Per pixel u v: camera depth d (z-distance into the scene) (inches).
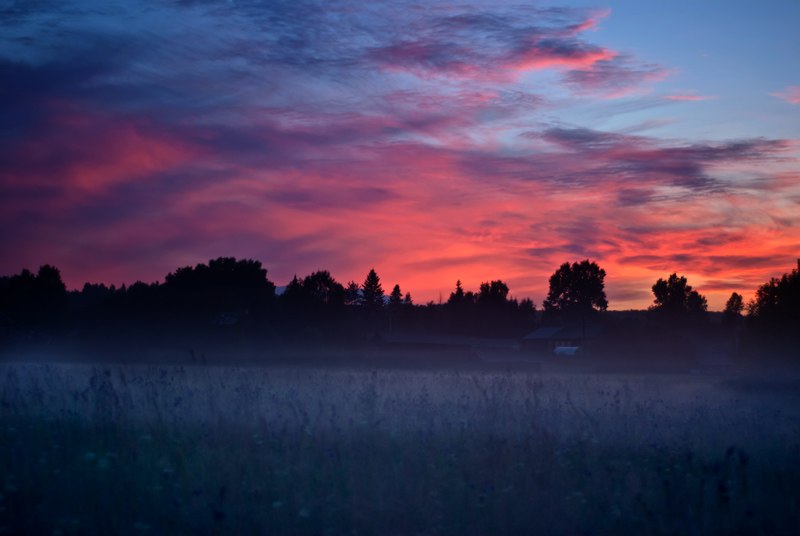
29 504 272.2
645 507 292.7
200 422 398.6
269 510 281.4
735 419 493.0
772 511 300.2
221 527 264.4
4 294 2938.0
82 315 2365.9
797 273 1924.2
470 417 444.8
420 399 505.0
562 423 448.5
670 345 2386.8
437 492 306.8
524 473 335.3
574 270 5610.2
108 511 271.6
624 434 427.2
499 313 5305.1
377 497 298.8
